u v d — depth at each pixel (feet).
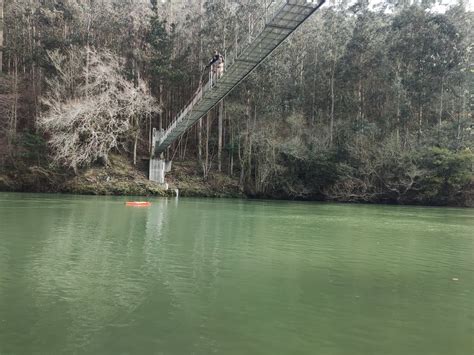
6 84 142.20
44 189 129.18
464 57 160.15
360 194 146.30
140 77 146.10
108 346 18.20
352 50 158.81
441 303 26.45
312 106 170.81
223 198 143.02
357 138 149.79
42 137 136.05
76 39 141.59
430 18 162.71
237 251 42.63
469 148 142.61
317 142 151.33
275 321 22.08
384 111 162.50
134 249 41.75
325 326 21.56
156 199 121.70
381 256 42.50
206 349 18.17
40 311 22.71
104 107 127.95
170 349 18.06
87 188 127.85
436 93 159.84
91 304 24.12
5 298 24.94
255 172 152.97
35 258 36.35
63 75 136.87
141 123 157.99
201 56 154.40
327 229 63.77
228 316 22.66
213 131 171.42
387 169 144.66
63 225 57.77
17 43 156.56
